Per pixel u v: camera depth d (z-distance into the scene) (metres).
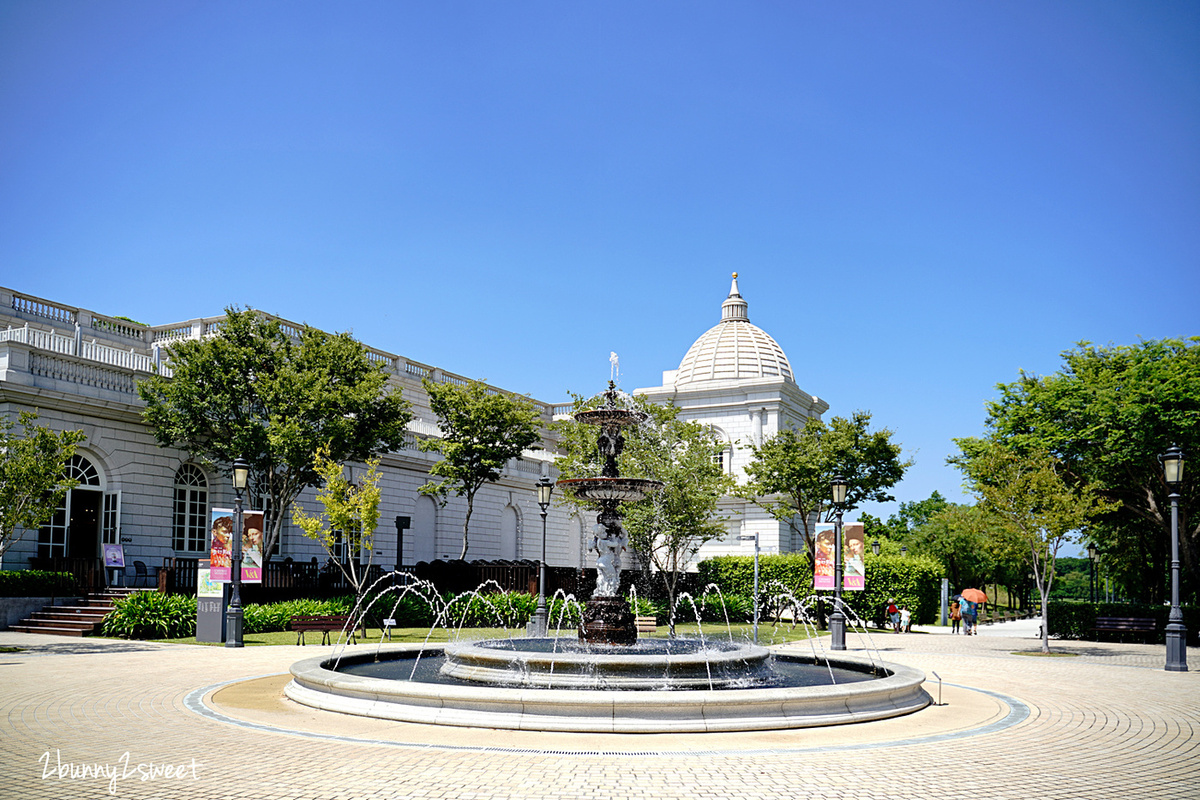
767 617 41.25
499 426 35.97
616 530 17.25
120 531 28.97
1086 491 27.72
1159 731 12.01
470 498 36.31
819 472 38.72
